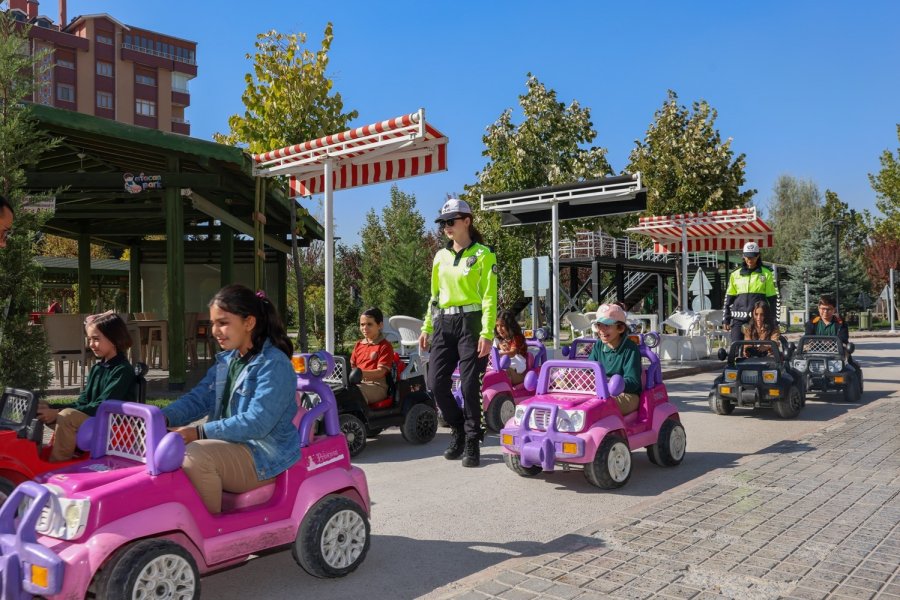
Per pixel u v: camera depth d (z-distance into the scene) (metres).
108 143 11.59
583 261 25.34
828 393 12.45
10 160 9.02
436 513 5.55
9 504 3.45
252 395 4.02
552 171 21.70
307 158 9.76
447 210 7.19
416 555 4.59
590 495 6.05
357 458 7.70
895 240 50.66
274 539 3.89
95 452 3.94
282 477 4.03
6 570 3.21
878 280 51.81
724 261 32.59
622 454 6.26
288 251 22.31
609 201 13.66
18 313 8.91
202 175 11.92
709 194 27.12
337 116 14.94
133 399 5.10
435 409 8.59
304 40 14.65
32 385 8.91
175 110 75.75
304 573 4.34
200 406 4.29
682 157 27.50
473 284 7.14
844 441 7.68
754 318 10.85
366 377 8.15
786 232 66.12
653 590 3.74
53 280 31.39
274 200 15.85
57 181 11.86
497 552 4.63
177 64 74.12
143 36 72.44
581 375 6.54
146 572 3.29
